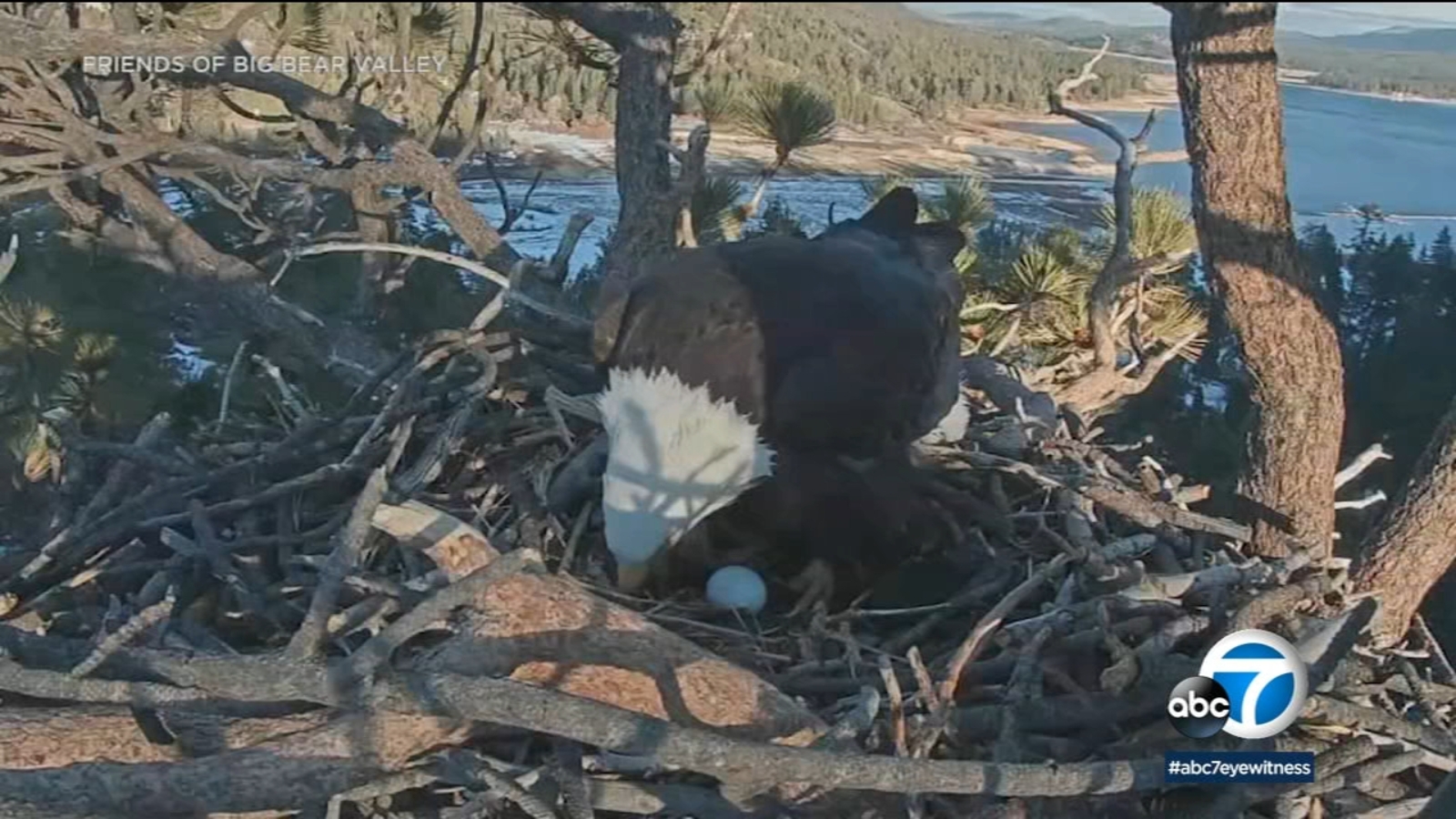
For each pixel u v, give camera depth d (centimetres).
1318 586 360
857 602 371
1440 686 368
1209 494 482
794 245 406
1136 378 544
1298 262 404
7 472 514
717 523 367
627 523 351
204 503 390
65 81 573
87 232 543
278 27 561
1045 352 594
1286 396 415
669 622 346
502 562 277
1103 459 434
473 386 408
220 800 287
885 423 378
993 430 451
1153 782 288
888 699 301
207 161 554
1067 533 384
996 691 325
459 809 289
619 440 360
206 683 275
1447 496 415
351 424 416
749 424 360
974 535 394
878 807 296
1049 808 309
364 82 582
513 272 439
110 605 355
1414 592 425
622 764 299
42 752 288
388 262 580
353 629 318
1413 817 306
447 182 516
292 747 289
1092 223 558
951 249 459
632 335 375
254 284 520
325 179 522
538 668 300
